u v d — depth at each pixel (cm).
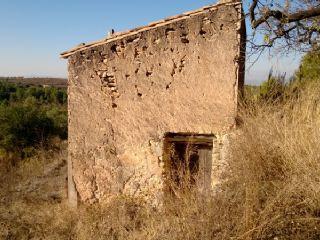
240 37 577
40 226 639
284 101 545
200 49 597
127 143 665
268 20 589
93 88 687
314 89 551
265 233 379
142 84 646
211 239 393
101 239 543
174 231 439
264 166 443
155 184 643
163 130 633
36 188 908
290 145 437
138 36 641
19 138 1573
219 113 588
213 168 591
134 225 556
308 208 387
